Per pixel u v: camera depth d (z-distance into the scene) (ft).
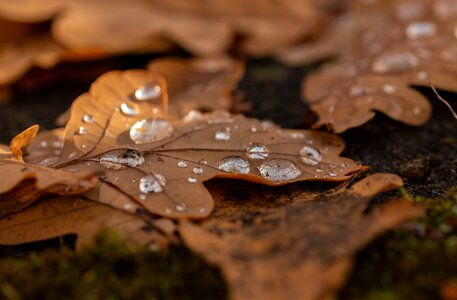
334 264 0.70
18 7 1.13
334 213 0.75
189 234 0.74
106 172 0.79
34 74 1.12
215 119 0.86
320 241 0.72
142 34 1.13
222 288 0.72
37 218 0.77
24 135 0.80
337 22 1.22
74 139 0.82
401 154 0.88
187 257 0.74
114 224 0.76
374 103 0.91
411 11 1.11
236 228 0.75
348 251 0.71
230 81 1.01
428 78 0.94
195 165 0.80
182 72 1.04
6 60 1.10
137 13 1.15
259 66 1.17
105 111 0.85
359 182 0.78
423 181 0.84
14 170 0.77
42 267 0.74
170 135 0.83
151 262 0.74
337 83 0.98
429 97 0.97
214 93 0.98
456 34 1.02
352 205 0.76
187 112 0.92
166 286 0.72
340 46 1.15
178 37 1.14
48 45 1.13
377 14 1.17
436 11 1.09
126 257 0.74
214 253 0.72
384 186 0.77
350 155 0.89
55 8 1.13
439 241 0.73
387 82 0.94
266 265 0.71
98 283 0.72
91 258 0.74
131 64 1.16
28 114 1.03
